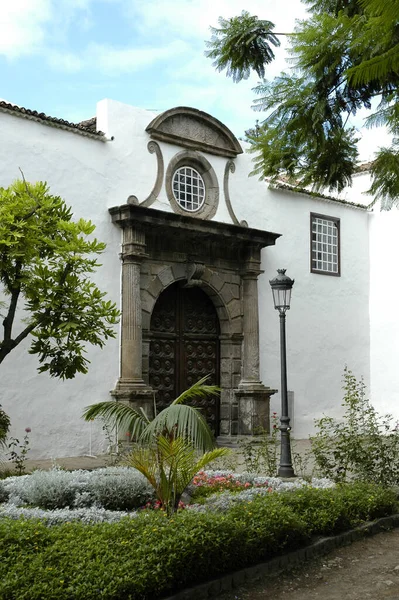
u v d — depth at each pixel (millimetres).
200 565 5391
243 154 15742
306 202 17281
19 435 11586
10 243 7816
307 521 6746
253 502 6723
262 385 15070
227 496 7375
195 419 6203
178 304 14672
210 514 6035
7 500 7477
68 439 12203
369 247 18969
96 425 12578
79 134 12867
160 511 6227
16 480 8008
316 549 6512
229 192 15375
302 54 6266
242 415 14898
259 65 6988
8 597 4375
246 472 9211
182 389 14523
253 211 15891
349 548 6793
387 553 6648
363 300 18656
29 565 4746
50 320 8391
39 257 8375
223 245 14922
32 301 8391
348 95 6551
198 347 14914
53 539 5258
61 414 12156
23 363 11711
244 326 15273
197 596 5254
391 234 18500
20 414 11625
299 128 6742
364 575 6000
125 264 13219
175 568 5141
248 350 15148
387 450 9148
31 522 5621
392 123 6285
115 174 13352
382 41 5438
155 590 4922
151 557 5047
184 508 6570
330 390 17406
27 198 8219
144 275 13586
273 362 15906
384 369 18391
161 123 14070
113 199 13289
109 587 4594
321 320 17391
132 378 12961
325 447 9195
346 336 18016
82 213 12805
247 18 6855
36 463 11445
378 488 8109
